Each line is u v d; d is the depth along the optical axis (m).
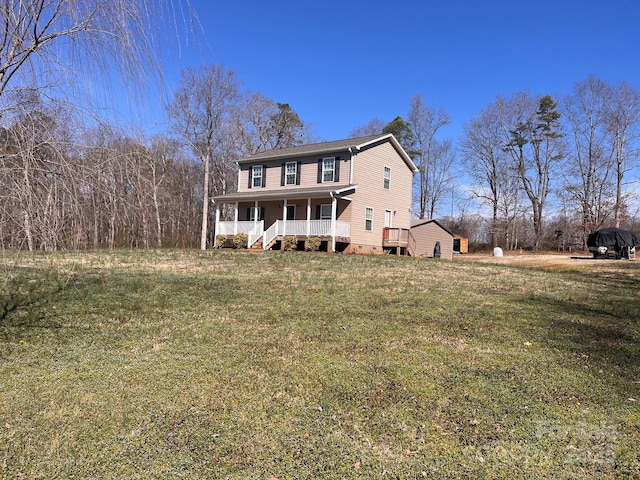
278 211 23.25
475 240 44.78
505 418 3.22
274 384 3.79
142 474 2.46
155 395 3.51
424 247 25.88
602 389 3.78
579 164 36.88
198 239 25.91
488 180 41.44
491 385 3.83
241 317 6.34
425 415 3.26
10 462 2.54
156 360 4.36
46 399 3.39
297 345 4.94
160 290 8.41
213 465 2.57
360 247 21.28
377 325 5.93
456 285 10.02
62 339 5.03
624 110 33.88
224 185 32.06
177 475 2.46
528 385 3.85
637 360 4.60
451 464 2.64
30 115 3.04
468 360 4.50
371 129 46.09
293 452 2.73
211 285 9.20
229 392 3.60
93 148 3.34
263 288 9.00
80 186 3.26
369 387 3.76
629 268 15.62
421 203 44.22
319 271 12.17
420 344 5.04
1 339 4.95
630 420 3.21
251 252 18.66
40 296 7.27
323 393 3.62
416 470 2.57
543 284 10.83
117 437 2.85
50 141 3.10
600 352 4.86
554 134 37.56
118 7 3.42
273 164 23.83
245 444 2.81
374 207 22.25
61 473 2.45
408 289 9.15
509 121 39.69
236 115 31.16
